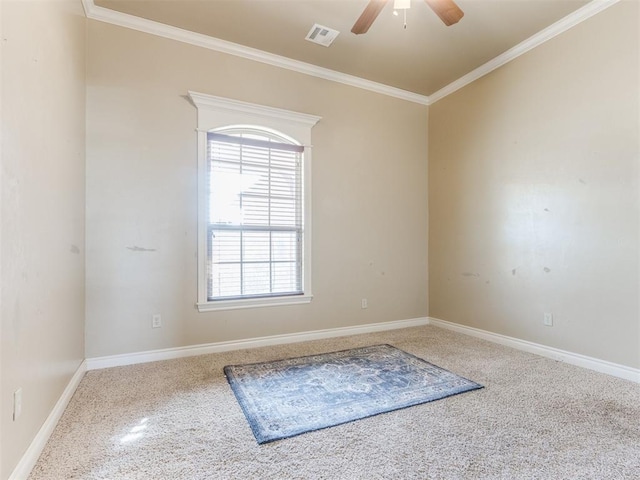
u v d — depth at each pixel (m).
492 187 3.55
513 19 2.85
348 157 3.86
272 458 1.59
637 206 2.45
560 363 2.86
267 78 3.42
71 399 2.17
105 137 2.77
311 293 3.60
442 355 3.08
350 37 3.12
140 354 2.87
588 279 2.74
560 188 2.93
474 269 3.76
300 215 3.59
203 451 1.64
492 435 1.77
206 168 3.13
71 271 2.24
